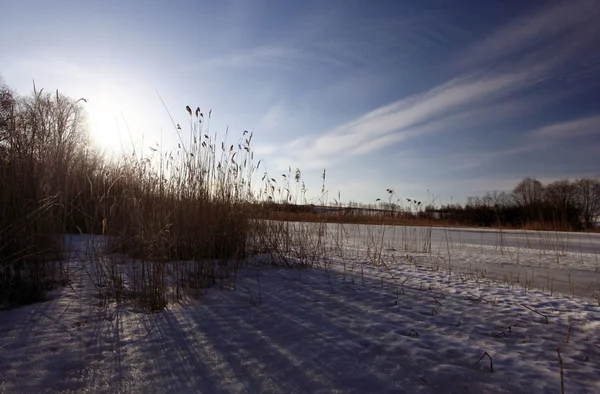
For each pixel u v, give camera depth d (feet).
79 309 10.53
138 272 13.41
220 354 8.14
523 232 53.47
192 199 17.33
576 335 10.06
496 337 9.79
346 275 17.84
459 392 6.82
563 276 20.07
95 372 7.06
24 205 11.80
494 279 18.70
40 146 13.05
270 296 13.24
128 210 14.14
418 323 10.71
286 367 7.63
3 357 7.30
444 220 73.15
